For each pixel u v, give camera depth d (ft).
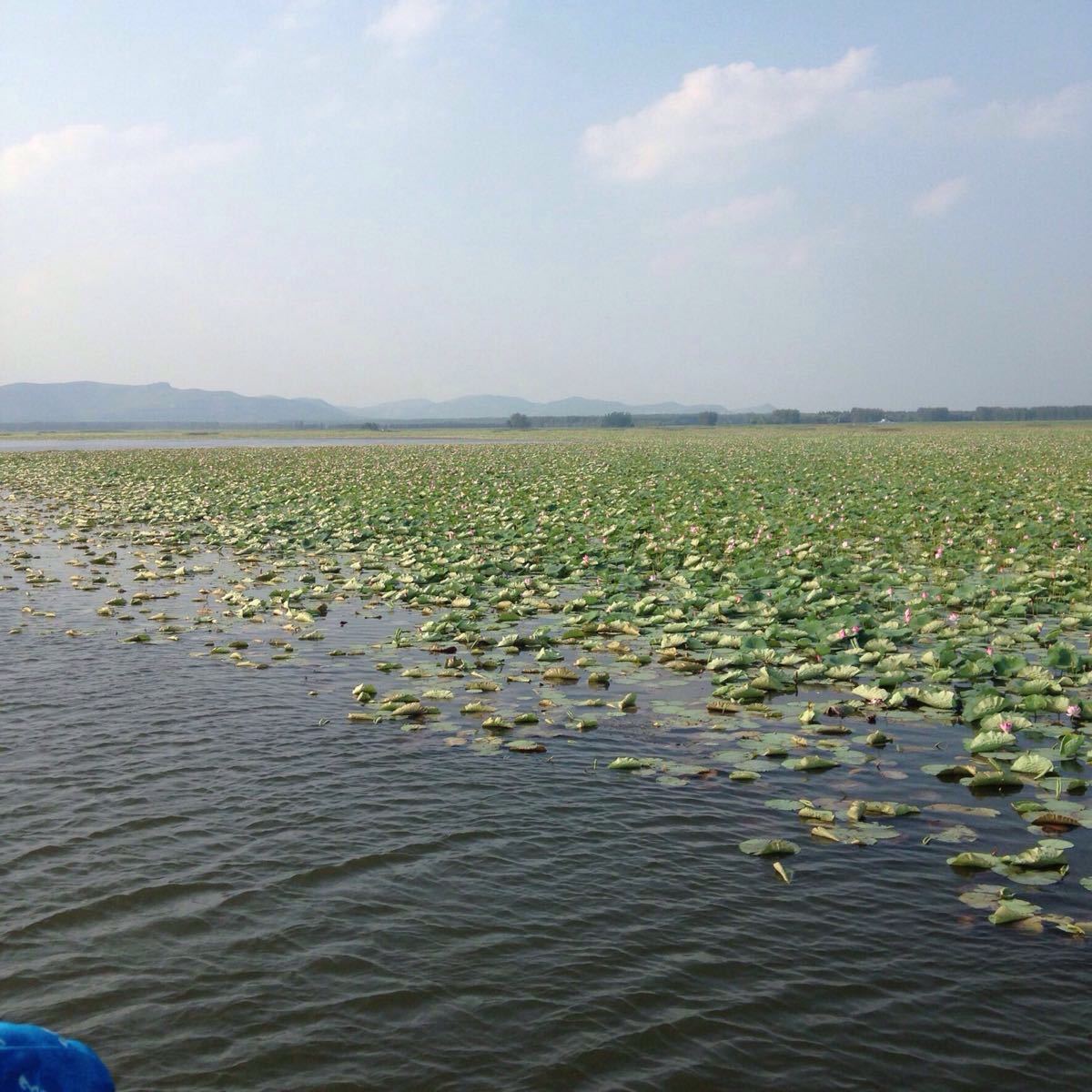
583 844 22.20
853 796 24.80
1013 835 22.36
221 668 38.19
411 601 51.90
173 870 21.03
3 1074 6.48
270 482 138.21
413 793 25.20
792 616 45.78
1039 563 59.72
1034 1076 14.52
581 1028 15.76
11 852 21.84
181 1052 15.28
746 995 16.55
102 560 66.90
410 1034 15.69
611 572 58.34
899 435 371.97
